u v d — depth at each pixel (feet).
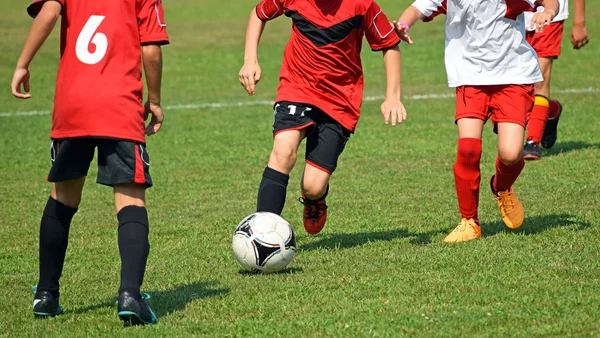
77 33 47.93
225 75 206.28
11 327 48.42
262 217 59.57
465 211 67.05
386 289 52.85
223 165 111.04
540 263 57.72
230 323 47.32
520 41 66.08
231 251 67.36
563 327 44.09
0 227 80.59
